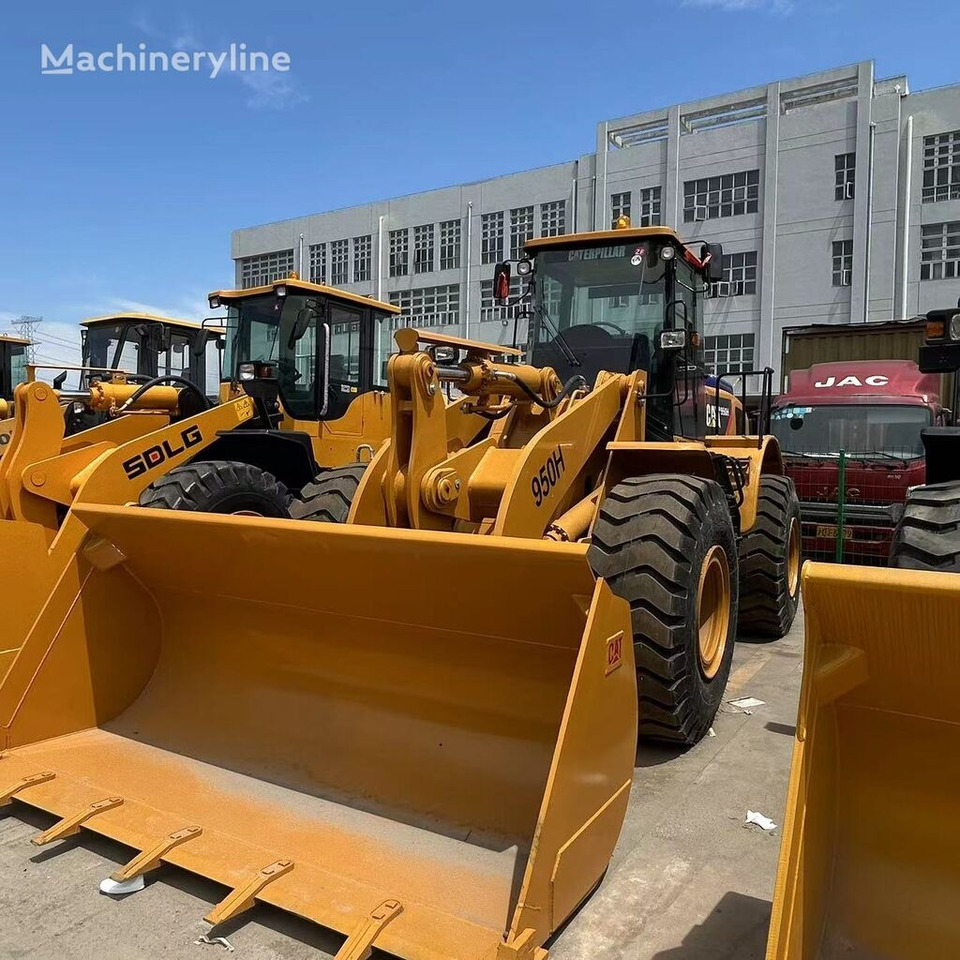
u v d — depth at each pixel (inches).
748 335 973.8
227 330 293.1
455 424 161.3
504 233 1136.2
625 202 1050.7
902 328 402.6
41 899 94.4
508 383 153.6
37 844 98.5
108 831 99.7
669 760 141.2
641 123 1038.4
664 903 97.9
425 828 100.4
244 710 124.0
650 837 114.2
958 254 859.4
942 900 71.9
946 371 126.9
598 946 89.4
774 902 61.2
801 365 432.1
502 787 102.3
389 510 129.0
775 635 233.0
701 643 152.8
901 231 882.1
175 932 89.0
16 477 168.6
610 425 162.1
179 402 241.0
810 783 67.7
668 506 137.1
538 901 79.5
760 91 962.1
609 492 149.3
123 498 172.6
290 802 107.1
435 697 111.6
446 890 88.8
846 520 312.0
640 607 132.3
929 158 874.8
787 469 328.2
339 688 118.6
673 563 132.2
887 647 67.8
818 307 930.1
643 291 194.4
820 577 64.3
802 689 68.3
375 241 1235.9
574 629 98.8
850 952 71.6
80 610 125.3
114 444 190.1
